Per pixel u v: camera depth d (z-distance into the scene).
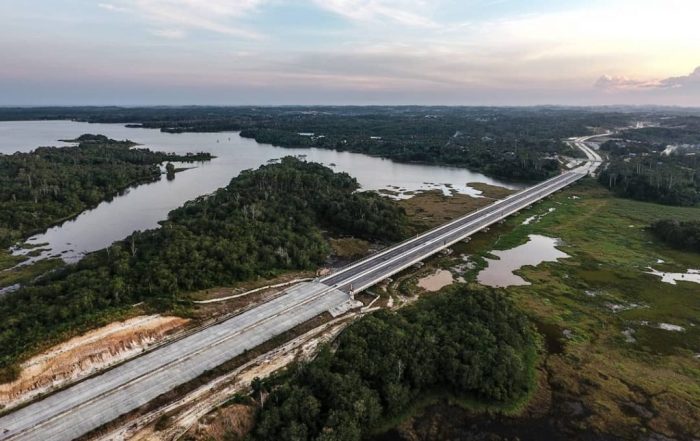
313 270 111.44
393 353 69.31
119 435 57.19
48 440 55.69
